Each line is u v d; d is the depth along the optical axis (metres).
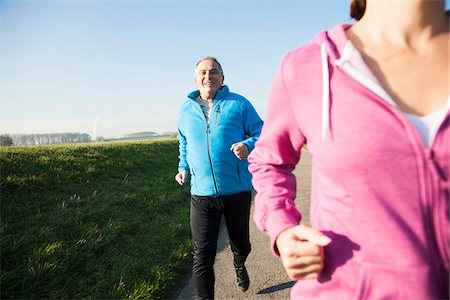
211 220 2.96
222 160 2.97
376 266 0.72
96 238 4.27
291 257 0.83
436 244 0.69
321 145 0.82
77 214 4.78
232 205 3.00
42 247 3.72
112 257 3.98
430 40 0.79
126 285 3.39
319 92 0.84
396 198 0.70
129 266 3.79
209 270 2.79
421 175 0.69
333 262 0.80
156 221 5.41
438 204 0.69
